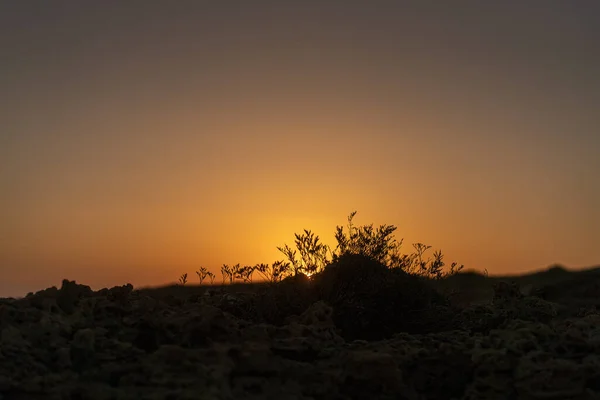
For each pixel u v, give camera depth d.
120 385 8.23
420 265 14.57
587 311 16.98
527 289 19.55
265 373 8.74
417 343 10.54
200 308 9.93
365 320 13.05
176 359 8.34
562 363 9.54
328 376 8.96
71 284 10.41
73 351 8.86
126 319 9.96
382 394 9.08
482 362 9.74
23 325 9.23
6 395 7.86
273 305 13.07
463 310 14.33
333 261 13.72
